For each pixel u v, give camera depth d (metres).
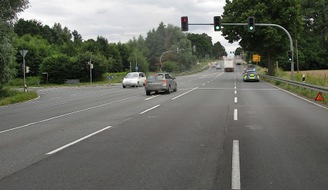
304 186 5.35
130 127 11.33
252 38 46.47
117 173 6.18
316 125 11.16
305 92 23.66
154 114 14.61
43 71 66.81
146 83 26.89
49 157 7.54
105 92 32.94
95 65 66.44
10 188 5.50
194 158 7.14
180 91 29.56
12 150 8.37
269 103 18.50
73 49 104.88
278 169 6.28
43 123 13.16
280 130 10.29
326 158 7.02
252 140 8.88
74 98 26.92
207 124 11.59
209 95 24.52
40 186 5.56
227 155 7.35
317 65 89.38
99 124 12.26
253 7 44.19
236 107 16.69
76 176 6.06
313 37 89.75
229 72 94.56
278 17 44.62
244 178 5.79
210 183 5.55
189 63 118.12
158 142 8.79
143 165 6.67
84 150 8.11
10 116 16.30
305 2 86.56
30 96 29.12
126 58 130.75
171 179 5.78
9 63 30.19
